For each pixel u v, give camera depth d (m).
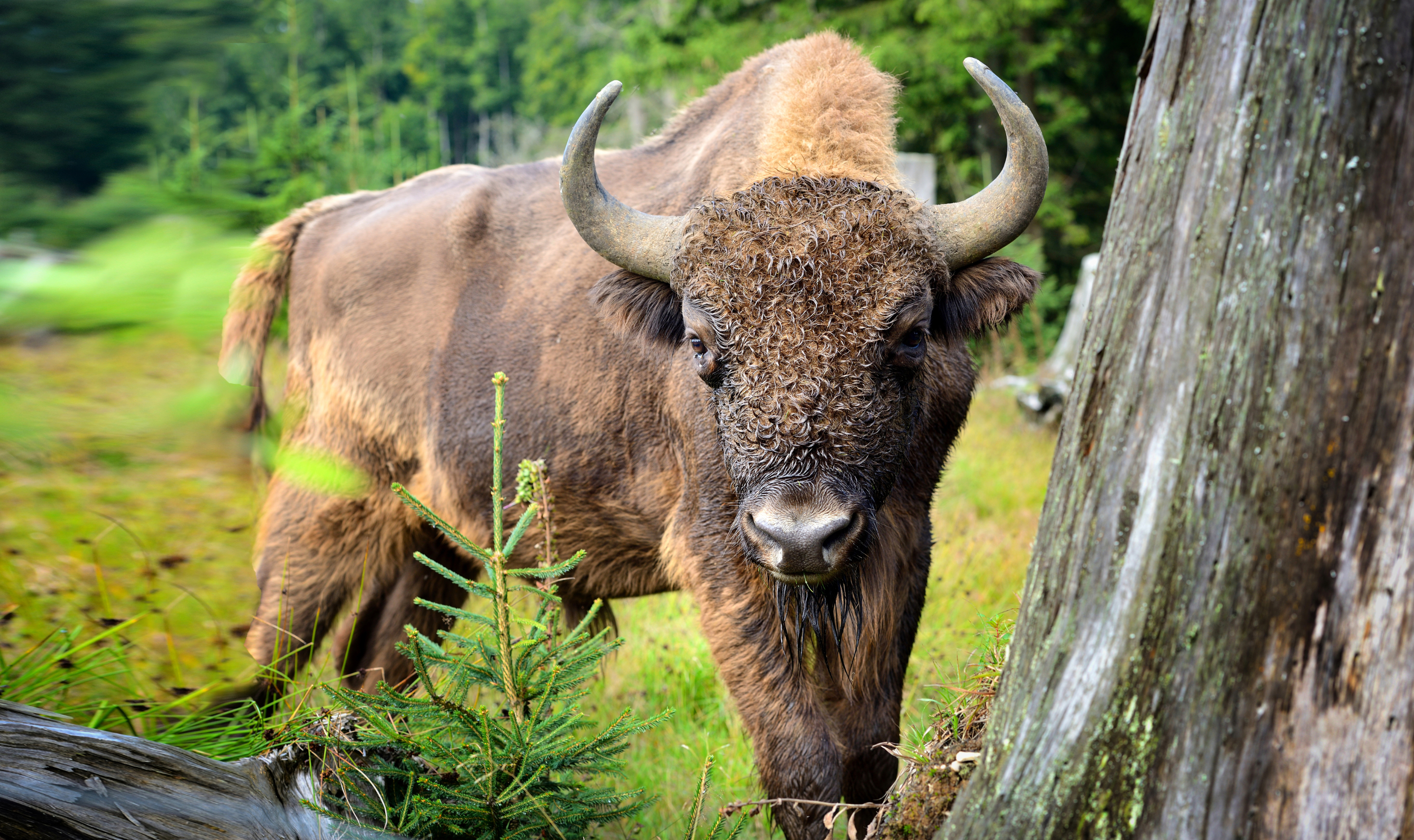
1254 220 1.70
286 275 5.05
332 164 7.25
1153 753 1.79
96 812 1.95
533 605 4.28
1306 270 1.66
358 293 4.66
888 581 3.31
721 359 2.93
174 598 2.83
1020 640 2.04
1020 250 13.21
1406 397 1.61
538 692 2.33
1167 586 1.78
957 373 3.49
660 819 3.52
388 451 4.57
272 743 2.68
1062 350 10.63
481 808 2.26
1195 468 1.76
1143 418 1.83
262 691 3.55
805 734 3.17
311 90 6.89
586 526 4.01
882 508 3.30
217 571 2.91
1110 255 1.94
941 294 3.11
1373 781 1.65
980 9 17.14
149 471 2.64
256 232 1.60
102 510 2.60
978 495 7.02
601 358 3.85
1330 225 1.64
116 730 2.65
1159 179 1.83
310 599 4.56
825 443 2.79
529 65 45.53
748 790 3.71
